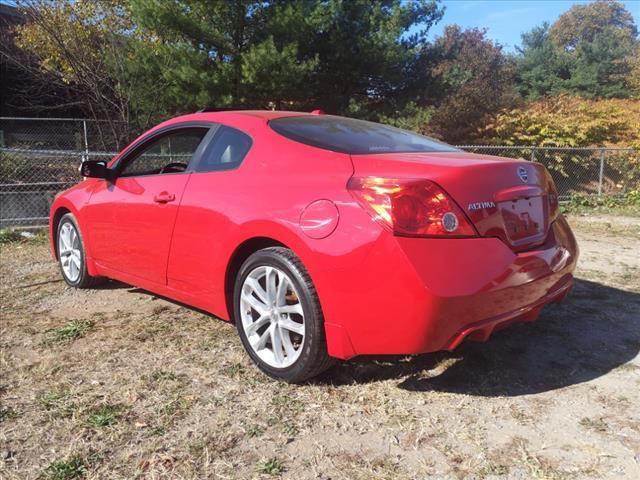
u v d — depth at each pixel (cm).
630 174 1292
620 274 557
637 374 323
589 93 3092
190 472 234
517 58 3478
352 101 1295
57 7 1270
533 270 289
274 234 295
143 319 412
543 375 322
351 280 265
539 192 317
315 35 1233
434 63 1452
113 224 420
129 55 1211
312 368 293
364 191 267
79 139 1299
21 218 798
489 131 1555
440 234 257
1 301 459
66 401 291
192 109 1240
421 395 297
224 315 341
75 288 492
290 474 232
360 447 251
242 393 300
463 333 264
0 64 1564
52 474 231
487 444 253
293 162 311
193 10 1169
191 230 348
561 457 243
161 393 300
